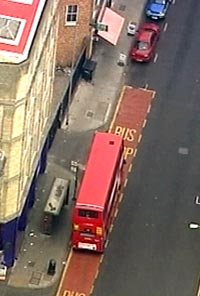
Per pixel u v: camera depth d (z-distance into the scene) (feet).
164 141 466.29
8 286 406.00
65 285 408.87
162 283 412.77
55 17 412.98
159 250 424.05
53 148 455.22
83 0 453.99
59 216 428.56
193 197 444.96
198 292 411.13
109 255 419.54
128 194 442.91
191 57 506.89
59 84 455.22
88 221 408.26
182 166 456.86
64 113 463.83
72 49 459.73
